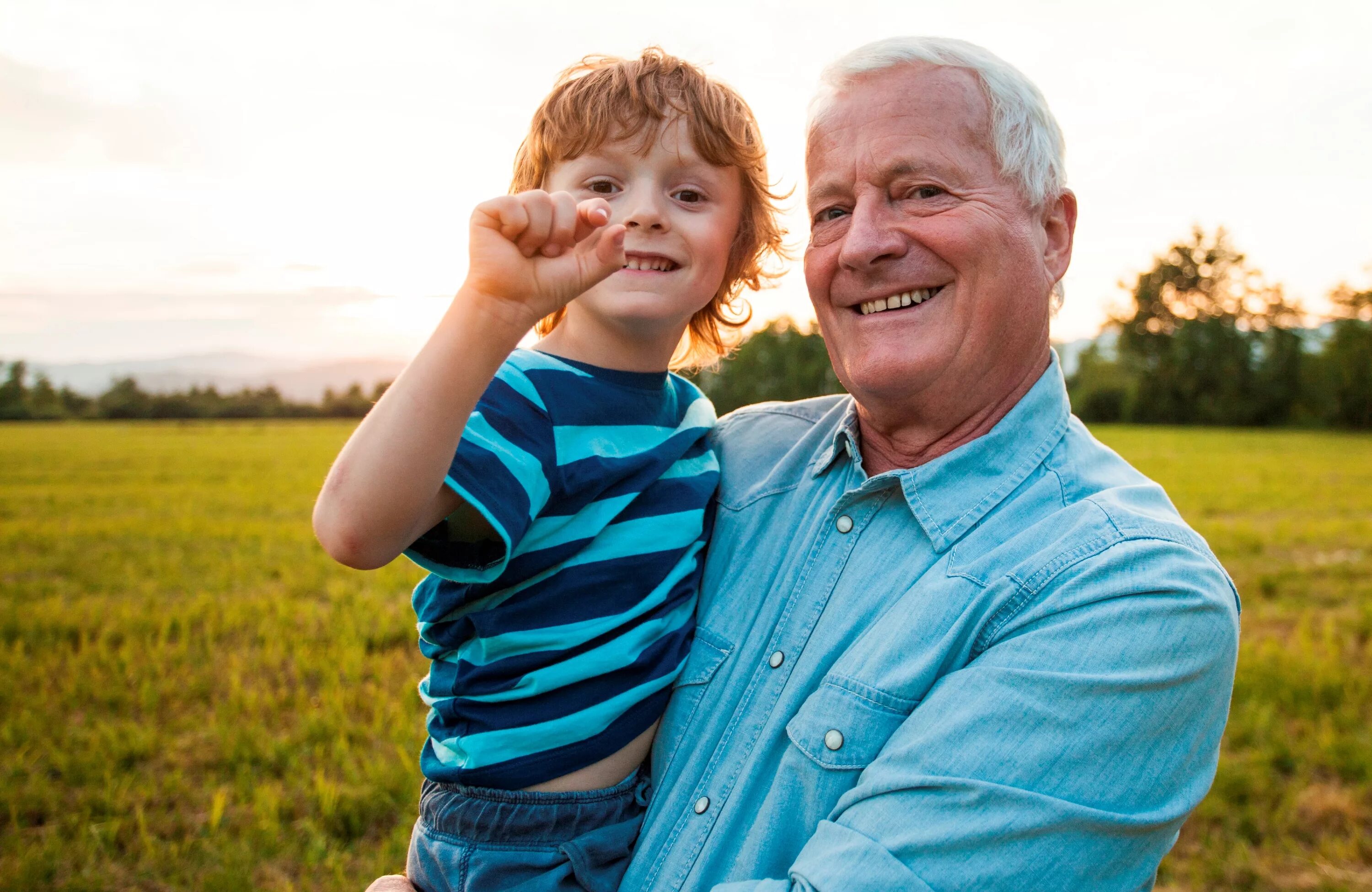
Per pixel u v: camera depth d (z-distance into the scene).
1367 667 6.35
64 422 89.38
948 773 1.25
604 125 1.71
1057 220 1.78
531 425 1.47
